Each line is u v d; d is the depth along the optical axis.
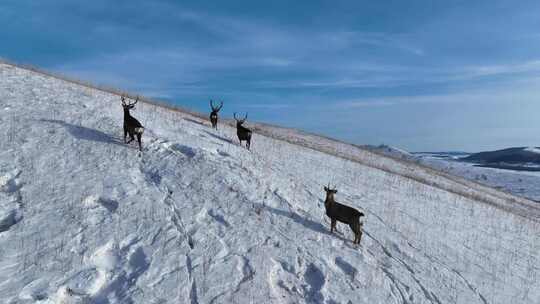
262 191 13.02
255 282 8.75
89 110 16.34
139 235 9.39
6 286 7.29
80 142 13.22
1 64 21.86
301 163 21.42
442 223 18.25
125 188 11.11
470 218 21.16
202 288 8.24
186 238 9.62
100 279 7.96
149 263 8.56
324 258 10.37
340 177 21.20
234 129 26.86
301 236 11.09
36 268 7.88
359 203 16.62
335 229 12.02
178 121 20.25
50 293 7.30
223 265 9.02
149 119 17.94
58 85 19.78
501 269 14.57
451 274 12.36
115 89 28.89
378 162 38.34
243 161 15.21
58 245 8.60
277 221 11.49
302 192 14.55
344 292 9.24
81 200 10.25
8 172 10.77
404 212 17.81
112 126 15.28
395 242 13.17
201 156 14.12
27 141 12.50
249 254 9.61
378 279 10.20
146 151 13.82
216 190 12.10
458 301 10.77
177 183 12.02
